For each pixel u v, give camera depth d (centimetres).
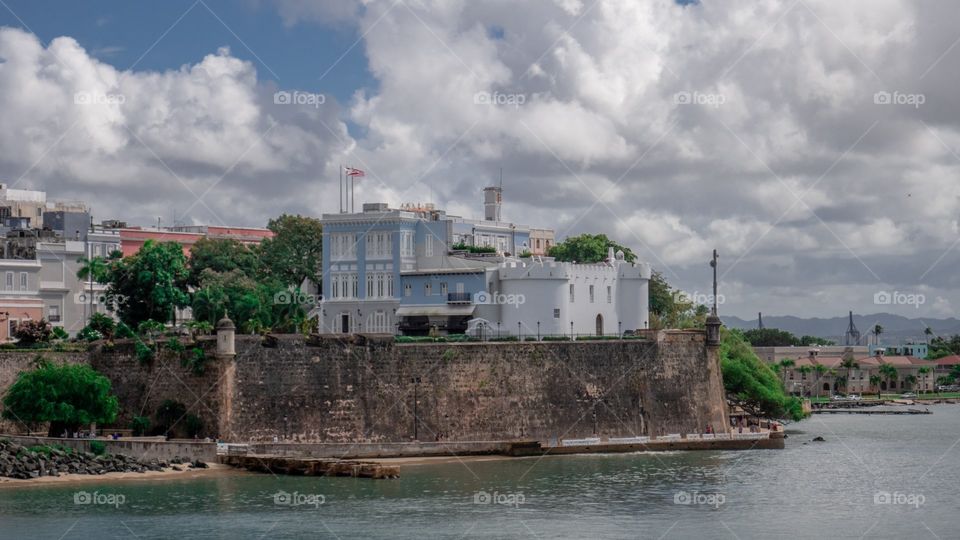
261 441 16088
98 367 16712
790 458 18700
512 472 16088
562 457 17550
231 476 15262
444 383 17175
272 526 12700
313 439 16325
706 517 13700
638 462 17325
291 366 16362
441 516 13300
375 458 16562
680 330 19762
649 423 18800
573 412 18062
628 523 13225
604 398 18388
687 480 15900
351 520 13000
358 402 16612
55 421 15788
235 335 16212
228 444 15688
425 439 16988
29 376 15838
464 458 16938
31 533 12312
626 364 18712
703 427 19562
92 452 15450
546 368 17938
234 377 16050
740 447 19212
